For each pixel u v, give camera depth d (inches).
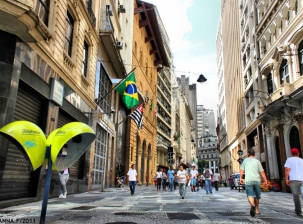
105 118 767.1
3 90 281.4
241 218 220.4
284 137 839.7
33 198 336.2
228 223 194.2
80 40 546.9
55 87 403.2
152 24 1403.8
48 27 394.9
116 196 463.8
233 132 2006.6
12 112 289.4
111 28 755.4
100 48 719.7
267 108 860.6
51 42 405.1
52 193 397.7
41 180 359.6
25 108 342.0
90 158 601.0
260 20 1094.4
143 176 1333.7
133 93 709.9
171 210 269.0
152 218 212.8
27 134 174.7
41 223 178.9
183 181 442.3
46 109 388.8
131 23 1128.2
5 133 168.9
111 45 733.9
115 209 270.4
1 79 283.0
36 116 373.4
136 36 1245.7
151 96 1553.9
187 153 3629.4
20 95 328.5
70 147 213.5
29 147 174.6
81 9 543.8
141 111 840.3
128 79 711.1
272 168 942.4
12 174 306.7
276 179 908.0
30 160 175.6
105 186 778.8
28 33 300.4
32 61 340.5
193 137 4771.2
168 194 562.9
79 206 295.4
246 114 1423.5
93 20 644.1
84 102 578.6
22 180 329.1
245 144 1513.3
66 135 184.4
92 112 632.4
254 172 240.2
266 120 972.6
